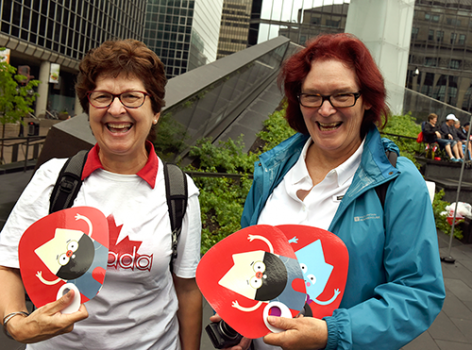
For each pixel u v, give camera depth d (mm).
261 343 1488
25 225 1422
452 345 3293
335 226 1418
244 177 5477
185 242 1574
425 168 9453
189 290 1651
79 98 1498
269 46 9648
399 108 13406
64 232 1313
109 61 1397
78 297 1209
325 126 1461
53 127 3332
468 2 28484
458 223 6859
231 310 1243
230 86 6980
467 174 9758
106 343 1406
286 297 1243
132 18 52750
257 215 1690
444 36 28750
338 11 27609
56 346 1426
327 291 1280
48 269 1271
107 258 1292
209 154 5699
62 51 38969
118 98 1422
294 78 1490
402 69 14000
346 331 1172
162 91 1547
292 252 1301
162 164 1607
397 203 1313
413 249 1257
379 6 13555
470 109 29156
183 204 1539
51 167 1509
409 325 1193
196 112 5551
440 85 29094
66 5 38250
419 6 28703
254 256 1309
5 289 1357
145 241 1438
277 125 7656
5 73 10555
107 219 1438
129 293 1431
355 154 1490
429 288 1232
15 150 11172
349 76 1396
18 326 1194
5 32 31719
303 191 1584
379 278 1340
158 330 1490
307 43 1507
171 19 60938
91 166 1492
